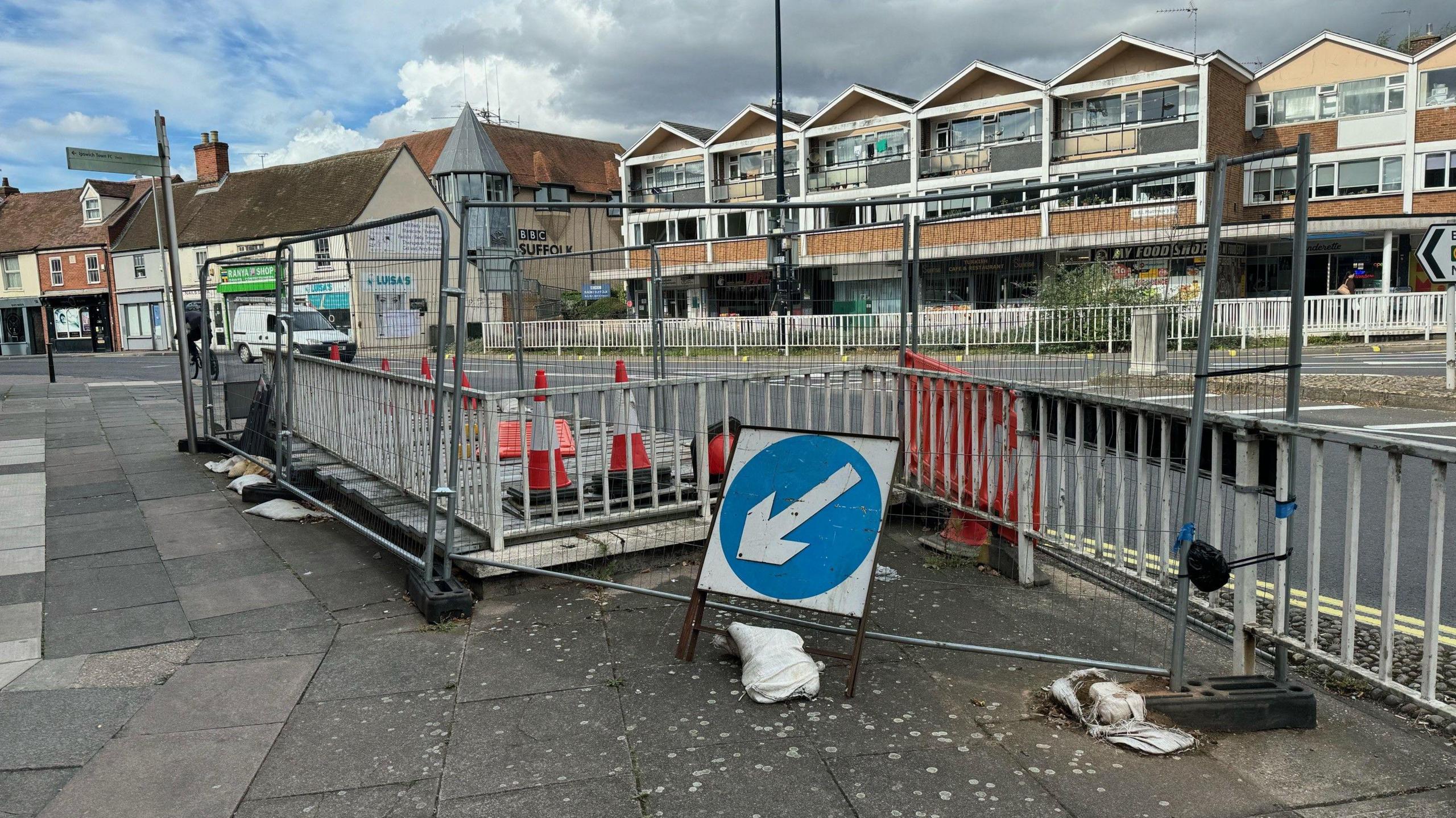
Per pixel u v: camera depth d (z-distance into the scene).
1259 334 3.85
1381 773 3.06
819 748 3.27
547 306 9.05
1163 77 30.69
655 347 8.69
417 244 5.81
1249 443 3.47
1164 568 4.16
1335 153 30.62
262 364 9.24
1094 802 2.90
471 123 47.38
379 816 2.93
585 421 8.38
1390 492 3.05
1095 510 4.54
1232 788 2.98
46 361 38.53
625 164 45.91
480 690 3.87
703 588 4.11
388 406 6.43
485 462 5.11
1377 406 12.30
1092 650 4.12
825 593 3.86
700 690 3.78
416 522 5.61
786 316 7.88
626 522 5.60
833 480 3.98
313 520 6.97
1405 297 22.38
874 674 3.91
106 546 6.37
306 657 4.32
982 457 5.32
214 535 6.61
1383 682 3.10
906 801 2.92
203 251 45.22
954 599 4.85
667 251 11.33
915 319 6.21
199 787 3.14
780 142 25.98
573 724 3.52
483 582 4.98
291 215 43.53
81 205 52.81
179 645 4.52
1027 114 33.78
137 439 11.28
